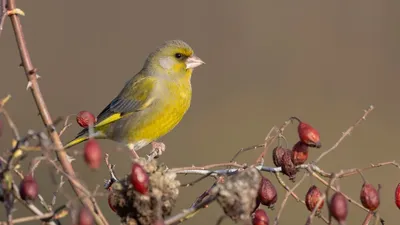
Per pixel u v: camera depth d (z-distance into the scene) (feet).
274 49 66.18
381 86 63.16
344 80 63.82
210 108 59.82
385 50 65.67
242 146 54.70
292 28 67.00
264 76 64.08
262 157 19.95
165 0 67.62
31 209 16.97
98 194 16.94
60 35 63.93
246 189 17.26
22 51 19.07
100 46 63.62
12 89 56.13
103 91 59.06
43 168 38.91
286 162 19.53
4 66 58.90
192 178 42.78
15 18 19.20
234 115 59.00
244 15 67.51
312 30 67.10
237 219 17.34
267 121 58.59
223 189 17.29
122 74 61.31
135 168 17.52
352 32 67.31
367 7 67.97
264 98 61.46
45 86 58.49
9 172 16.66
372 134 57.06
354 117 59.47
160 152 31.09
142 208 17.66
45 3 64.85
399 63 65.05
